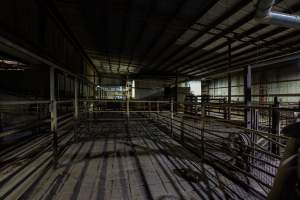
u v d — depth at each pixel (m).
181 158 3.03
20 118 4.96
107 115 10.48
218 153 3.26
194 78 13.30
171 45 6.64
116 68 13.87
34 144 3.61
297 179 0.66
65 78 5.93
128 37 6.30
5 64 5.29
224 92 13.80
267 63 7.09
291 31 4.72
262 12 2.59
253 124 2.67
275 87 9.62
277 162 2.59
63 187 2.02
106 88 16.52
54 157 2.67
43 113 4.68
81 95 8.19
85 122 6.22
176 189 2.01
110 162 2.81
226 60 8.24
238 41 5.70
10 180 2.12
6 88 5.41
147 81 16.08
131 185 2.09
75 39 6.58
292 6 3.61
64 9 4.48
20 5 2.99
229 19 4.34
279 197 0.69
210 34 5.32
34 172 2.36
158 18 4.57
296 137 0.73
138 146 3.74
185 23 4.76
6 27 2.59
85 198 1.82
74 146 3.71
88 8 4.36
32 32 3.44
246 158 2.37
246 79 2.94
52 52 4.43
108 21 5.07
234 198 1.83
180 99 12.40
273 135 1.61
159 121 7.41
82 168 2.56
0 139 3.59
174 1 3.76
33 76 5.26
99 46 7.87
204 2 3.68
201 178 2.27
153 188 2.03
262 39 5.28
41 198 1.80
